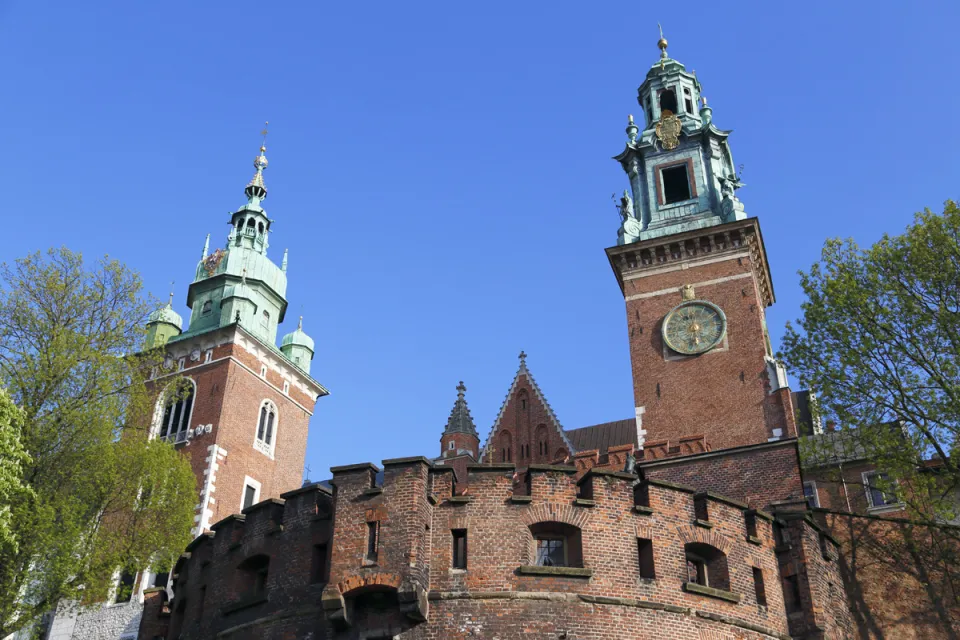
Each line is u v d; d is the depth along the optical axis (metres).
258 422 78.38
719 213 61.06
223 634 33.81
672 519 32.91
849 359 38.94
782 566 34.94
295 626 31.38
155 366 47.47
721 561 33.09
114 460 42.69
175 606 39.75
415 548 30.05
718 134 64.69
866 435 38.81
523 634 29.50
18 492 36.22
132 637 60.94
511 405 71.00
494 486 32.03
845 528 38.28
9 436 33.81
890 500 47.41
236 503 73.25
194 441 73.88
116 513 46.75
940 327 37.81
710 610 31.73
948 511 39.88
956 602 35.97
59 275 42.62
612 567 31.12
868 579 36.91
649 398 55.66
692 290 58.16
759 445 46.06
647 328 57.94
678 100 67.31
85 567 41.06
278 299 87.25
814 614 33.56
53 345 40.53
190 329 82.81
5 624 37.12
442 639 29.44
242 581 34.88
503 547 30.95
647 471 48.16
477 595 30.08
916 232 39.06
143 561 46.09
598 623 30.03
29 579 38.59
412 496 30.91
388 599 30.06
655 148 65.50
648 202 63.53
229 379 76.44
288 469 80.25
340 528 30.98
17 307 41.41
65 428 40.53
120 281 43.97
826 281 40.12
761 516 35.03
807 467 50.56
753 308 56.28
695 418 54.00
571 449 67.19
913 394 37.91
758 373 54.03
